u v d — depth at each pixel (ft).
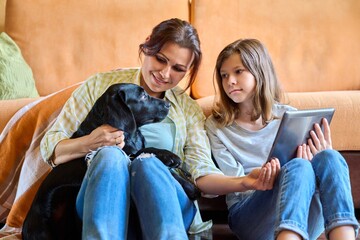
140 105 5.09
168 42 5.32
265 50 5.95
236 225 5.53
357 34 8.95
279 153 5.10
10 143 6.51
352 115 6.96
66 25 9.01
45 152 5.38
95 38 8.96
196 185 5.39
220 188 5.15
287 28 8.91
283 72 8.78
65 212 5.04
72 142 5.09
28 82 8.23
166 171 4.69
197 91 8.58
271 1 9.02
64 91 6.72
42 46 8.95
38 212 4.94
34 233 4.89
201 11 8.85
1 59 8.05
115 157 4.53
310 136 5.23
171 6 9.11
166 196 4.48
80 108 5.68
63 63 8.89
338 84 8.84
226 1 8.94
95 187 4.35
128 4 9.09
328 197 4.54
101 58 8.91
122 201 4.43
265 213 4.99
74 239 5.11
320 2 9.05
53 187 4.93
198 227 5.57
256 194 5.16
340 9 9.03
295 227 4.29
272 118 5.98
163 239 4.24
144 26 9.01
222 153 5.96
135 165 4.67
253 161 5.96
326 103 6.97
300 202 4.42
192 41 5.40
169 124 5.74
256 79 5.82
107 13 9.04
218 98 6.61
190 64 5.53
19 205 6.18
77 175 4.96
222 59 5.91
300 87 8.79
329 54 8.87
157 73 5.42
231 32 8.82
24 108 6.65
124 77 5.87
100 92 5.76
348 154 7.07
